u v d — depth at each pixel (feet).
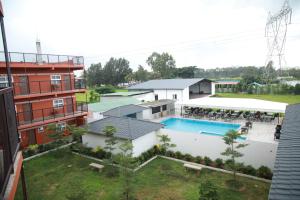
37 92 71.77
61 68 77.92
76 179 47.50
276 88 184.44
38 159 59.72
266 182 43.55
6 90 21.54
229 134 45.24
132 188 40.42
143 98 146.00
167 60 289.74
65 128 70.23
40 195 41.45
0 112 18.93
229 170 48.32
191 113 114.42
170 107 123.85
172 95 144.05
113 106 105.50
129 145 48.42
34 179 48.06
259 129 81.82
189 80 161.38
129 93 145.48
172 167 51.72
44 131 73.72
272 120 94.32
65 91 78.33
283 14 166.09
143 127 62.18
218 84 223.71
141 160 54.65
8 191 20.03
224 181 44.42
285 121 43.16
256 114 98.89
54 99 77.46
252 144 48.01
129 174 40.34
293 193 17.02
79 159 59.11
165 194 40.45
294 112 50.90
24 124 64.69
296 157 23.68
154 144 63.05
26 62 66.18
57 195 41.34
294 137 31.42
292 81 228.63
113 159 48.44
